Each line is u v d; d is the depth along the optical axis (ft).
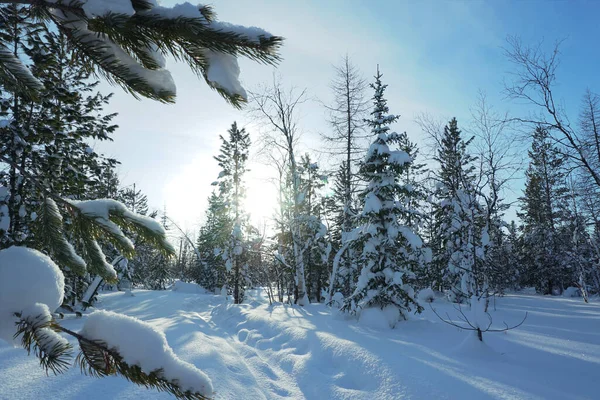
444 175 36.73
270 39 4.18
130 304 58.34
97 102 36.65
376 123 36.65
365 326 29.91
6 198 28.48
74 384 12.44
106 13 3.71
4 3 3.89
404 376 16.80
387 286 32.07
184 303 61.52
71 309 35.01
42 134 30.83
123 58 4.38
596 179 33.45
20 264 3.19
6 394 11.34
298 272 53.47
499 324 33.53
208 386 3.29
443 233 57.21
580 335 27.43
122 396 11.68
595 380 16.66
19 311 3.00
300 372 19.65
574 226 82.64
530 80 32.58
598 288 90.27
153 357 3.27
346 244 37.01
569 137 32.89
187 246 161.58
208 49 4.41
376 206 33.65
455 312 42.01
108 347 3.22
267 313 40.55
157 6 4.11
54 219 4.68
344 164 53.72
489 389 14.99
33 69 24.81
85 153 39.86
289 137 53.67
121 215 4.79
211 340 24.66
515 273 99.14
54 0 3.84
